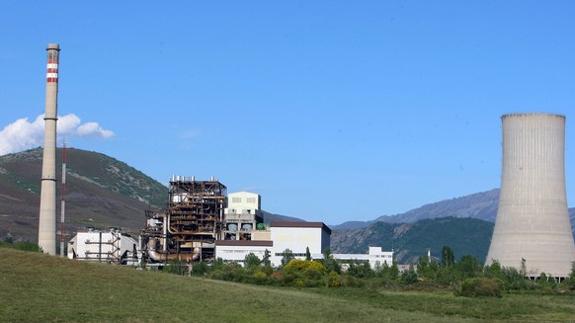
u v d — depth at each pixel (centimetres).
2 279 8962
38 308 7588
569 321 10250
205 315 8175
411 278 17150
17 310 7375
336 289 14425
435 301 12656
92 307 7956
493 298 14038
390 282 16575
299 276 15538
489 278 16388
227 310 8731
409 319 9412
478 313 10981
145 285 9894
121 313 7750
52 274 9600
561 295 15762
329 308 9844
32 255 10469
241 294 10331
